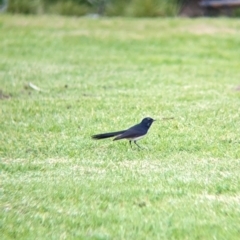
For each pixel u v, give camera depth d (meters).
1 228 9.74
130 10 36.00
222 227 9.48
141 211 10.09
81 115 16.20
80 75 21.94
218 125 15.09
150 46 27.84
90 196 10.75
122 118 15.75
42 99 18.23
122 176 11.70
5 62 24.03
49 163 12.70
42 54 25.84
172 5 37.47
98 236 9.27
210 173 11.83
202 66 24.16
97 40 28.58
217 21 33.06
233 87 20.00
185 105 17.17
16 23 31.42
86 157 12.98
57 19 32.91
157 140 13.85
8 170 12.34
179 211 10.05
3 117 16.25
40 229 9.66
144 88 19.78
